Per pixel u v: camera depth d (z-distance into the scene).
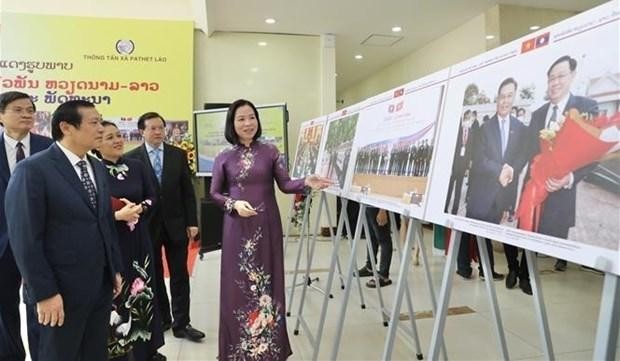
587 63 0.83
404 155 1.55
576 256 0.80
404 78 7.71
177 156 2.75
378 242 3.87
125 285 1.95
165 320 2.82
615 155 0.75
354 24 5.90
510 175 1.00
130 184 2.08
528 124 0.97
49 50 5.64
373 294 3.63
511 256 3.67
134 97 5.85
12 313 2.09
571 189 0.83
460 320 3.00
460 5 5.21
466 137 1.20
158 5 6.06
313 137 2.99
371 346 2.63
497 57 1.13
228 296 2.18
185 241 2.78
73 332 1.55
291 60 6.42
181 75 5.96
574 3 5.21
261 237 2.16
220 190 2.23
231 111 2.21
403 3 5.14
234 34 6.27
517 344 2.59
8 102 2.02
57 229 1.51
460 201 1.17
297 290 3.79
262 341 2.16
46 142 2.19
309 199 3.35
